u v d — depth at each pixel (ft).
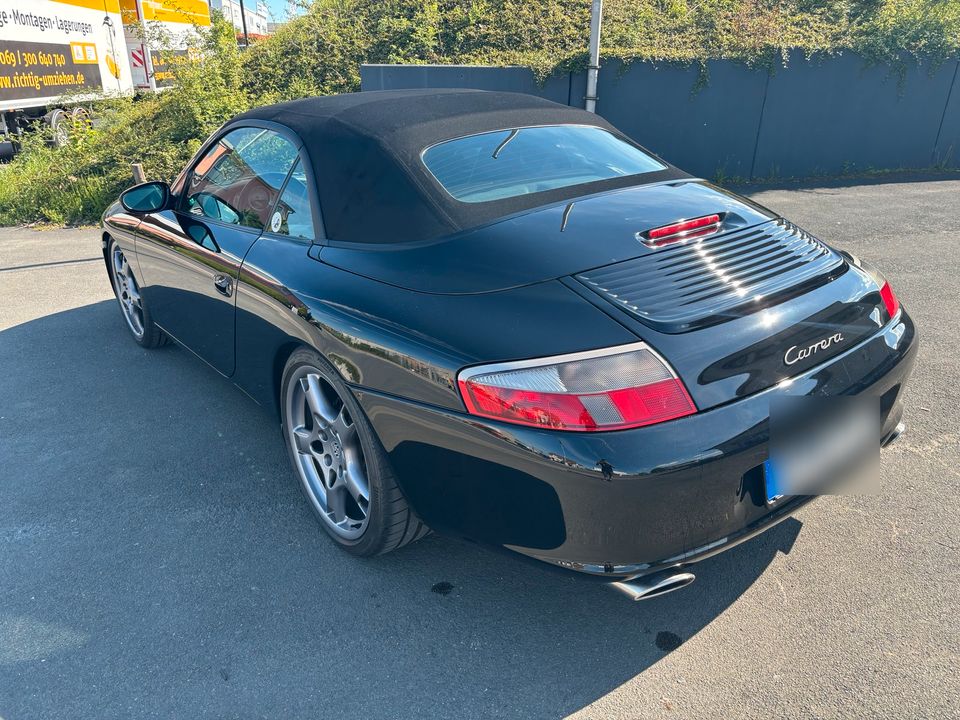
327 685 6.86
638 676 6.90
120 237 13.67
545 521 6.38
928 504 9.36
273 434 11.50
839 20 37.37
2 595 8.05
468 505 6.86
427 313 6.97
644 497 5.99
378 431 7.32
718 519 6.40
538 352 6.22
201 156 11.76
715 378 6.21
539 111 9.96
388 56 37.17
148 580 8.27
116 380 13.42
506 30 37.99
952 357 13.85
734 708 6.50
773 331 6.61
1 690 6.83
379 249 7.87
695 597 7.88
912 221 25.29
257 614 7.75
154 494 9.91
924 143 36.91
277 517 9.42
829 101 34.65
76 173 29.89
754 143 34.60
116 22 45.65
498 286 6.82
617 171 8.98
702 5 38.52
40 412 12.21
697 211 8.04
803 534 8.84
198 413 12.16
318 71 36.70
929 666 6.88
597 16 30.50
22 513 9.50
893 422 7.95
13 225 27.30
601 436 5.98
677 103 33.24
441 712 6.56
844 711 6.42
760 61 32.96
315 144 9.06
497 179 8.25
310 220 8.86
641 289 6.63
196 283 10.96
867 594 7.83
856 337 7.25
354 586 8.17
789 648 7.15
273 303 8.77
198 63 34.58
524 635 7.45
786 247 7.82
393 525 7.87
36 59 36.40
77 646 7.33
